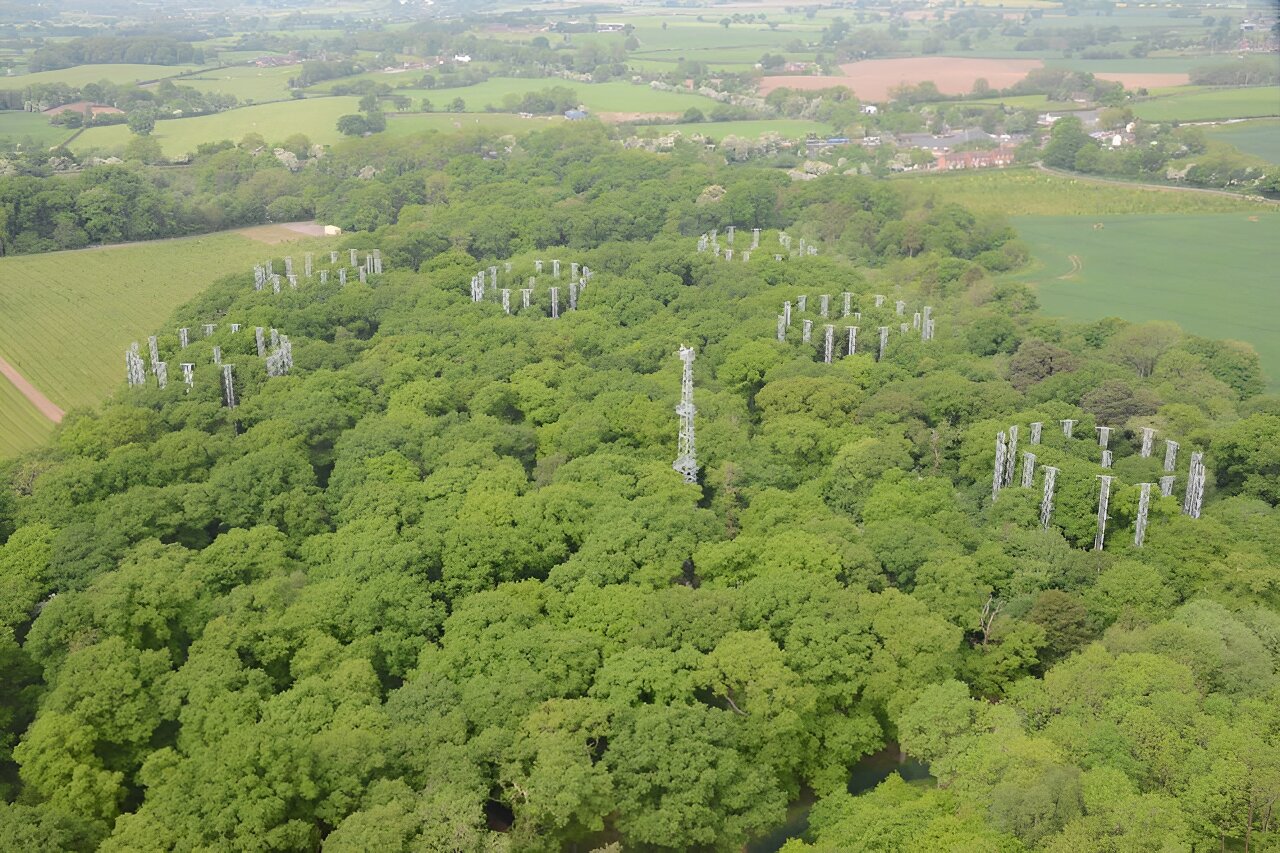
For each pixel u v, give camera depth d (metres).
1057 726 158.62
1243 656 171.12
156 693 167.75
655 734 154.12
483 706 161.88
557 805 143.50
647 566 199.75
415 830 139.75
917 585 198.25
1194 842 141.50
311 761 150.62
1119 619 190.00
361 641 182.75
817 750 170.75
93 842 144.62
